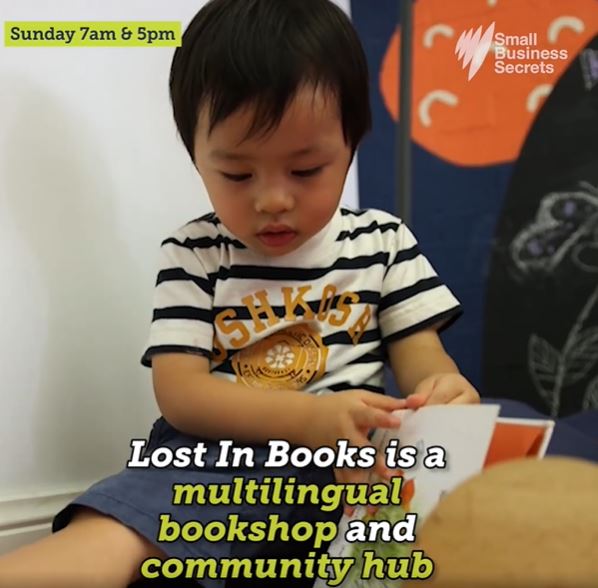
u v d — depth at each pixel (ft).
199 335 2.25
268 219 2.06
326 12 2.12
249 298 2.31
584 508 1.34
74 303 2.63
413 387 2.26
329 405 1.94
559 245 3.77
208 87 1.98
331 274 2.35
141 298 2.80
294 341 2.28
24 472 2.52
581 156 3.73
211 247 2.37
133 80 2.79
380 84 3.72
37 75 2.57
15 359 2.50
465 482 1.49
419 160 3.77
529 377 3.81
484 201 3.82
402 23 3.37
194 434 2.14
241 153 1.97
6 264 2.48
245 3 2.08
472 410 1.77
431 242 3.84
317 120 1.98
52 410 2.57
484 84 3.76
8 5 2.54
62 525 1.94
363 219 2.53
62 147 2.61
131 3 2.79
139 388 2.79
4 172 2.48
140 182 2.80
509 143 3.79
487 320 3.84
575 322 3.76
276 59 1.96
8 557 1.73
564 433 2.20
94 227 2.68
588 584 1.25
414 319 2.39
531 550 1.31
